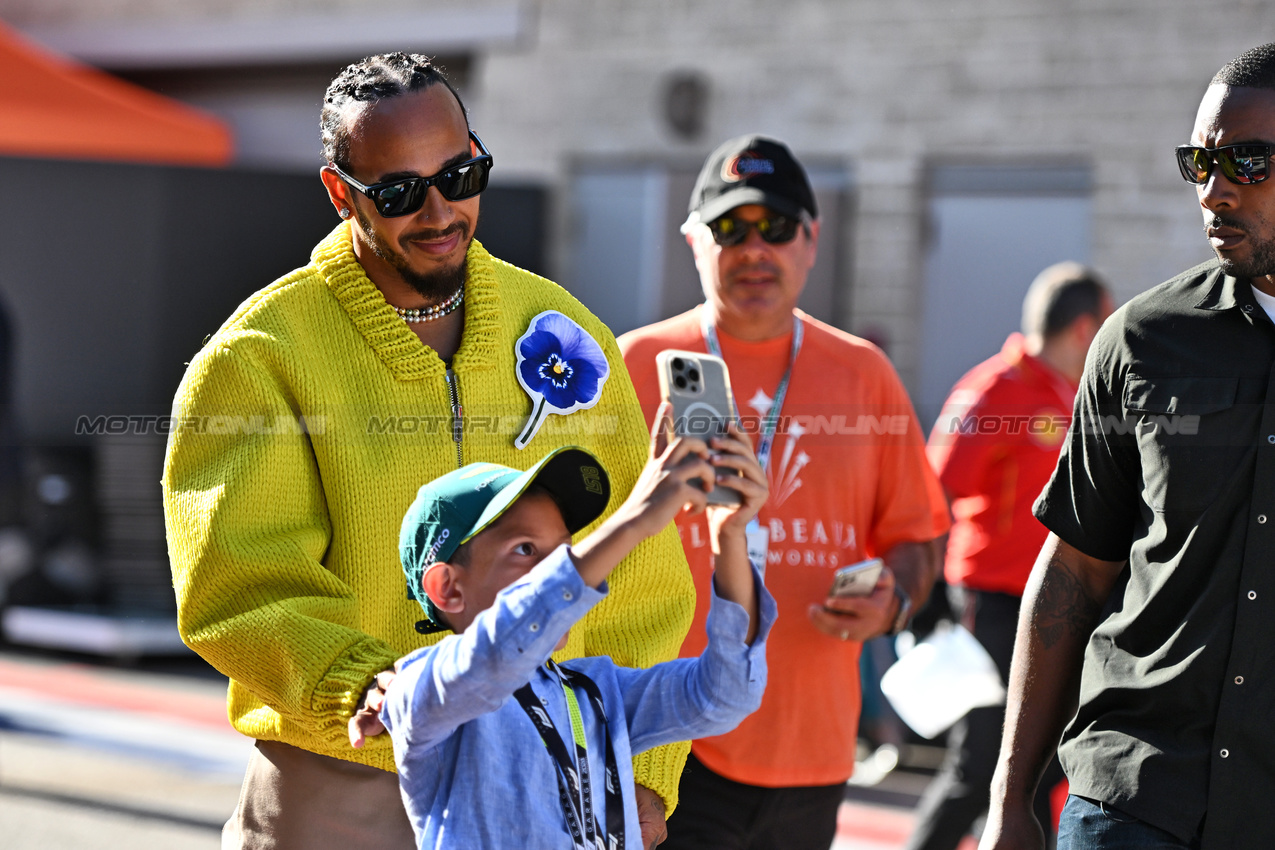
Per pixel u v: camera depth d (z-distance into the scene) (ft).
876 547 17.04
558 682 9.80
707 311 16.57
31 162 38.29
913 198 43.09
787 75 44.73
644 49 46.60
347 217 11.59
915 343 42.73
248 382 10.73
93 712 32.58
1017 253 42.09
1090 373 11.94
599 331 12.47
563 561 8.57
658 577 11.87
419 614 11.07
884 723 28.50
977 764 20.21
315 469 10.93
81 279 38.45
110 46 56.54
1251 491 10.93
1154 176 40.57
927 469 17.03
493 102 48.67
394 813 10.72
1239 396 11.10
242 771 27.86
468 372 11.39
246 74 54.60
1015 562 21.20
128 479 39.19
